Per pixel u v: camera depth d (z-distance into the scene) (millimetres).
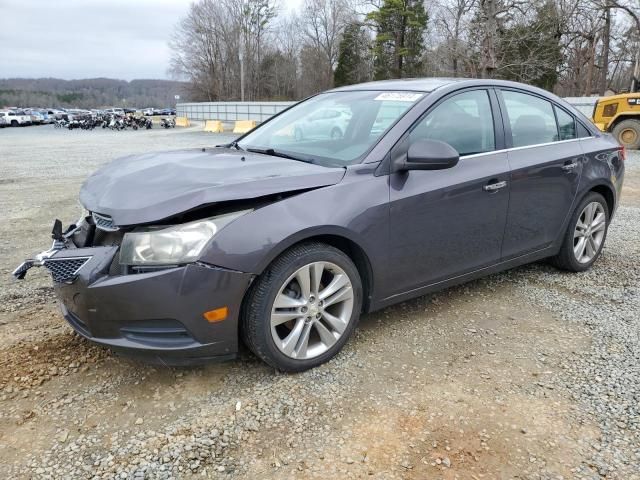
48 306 3861
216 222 2557
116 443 2375
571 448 2340
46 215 6996
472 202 3455
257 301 2672
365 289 3180
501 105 3820
